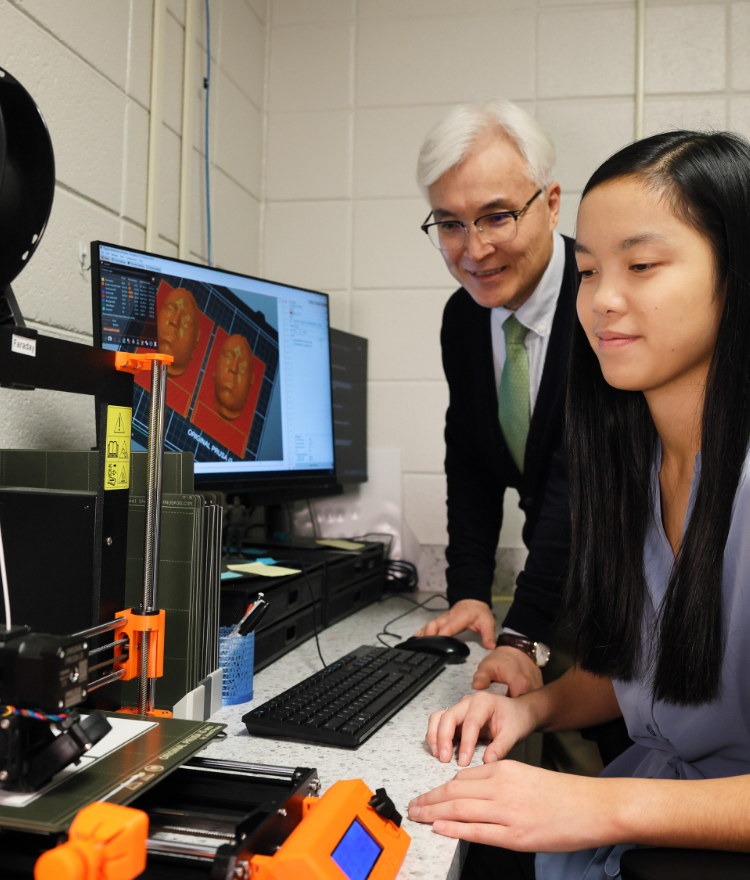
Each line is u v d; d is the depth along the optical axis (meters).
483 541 1.55
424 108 2.04
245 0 1.97
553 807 0.60
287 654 1.17
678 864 0.55
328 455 1.58
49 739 0.49
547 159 1.33
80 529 0.66
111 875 0.37
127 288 1.08
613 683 0.85
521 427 1.54
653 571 0.79
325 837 0.48
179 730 0.58
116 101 1.36
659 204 0.63
